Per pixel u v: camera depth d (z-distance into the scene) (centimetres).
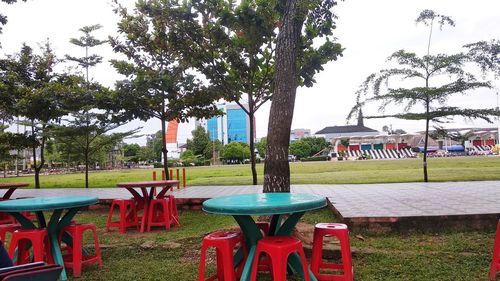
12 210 492
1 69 1602
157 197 873
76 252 524
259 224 476
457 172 1916
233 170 3491
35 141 1906
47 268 193
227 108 10006
